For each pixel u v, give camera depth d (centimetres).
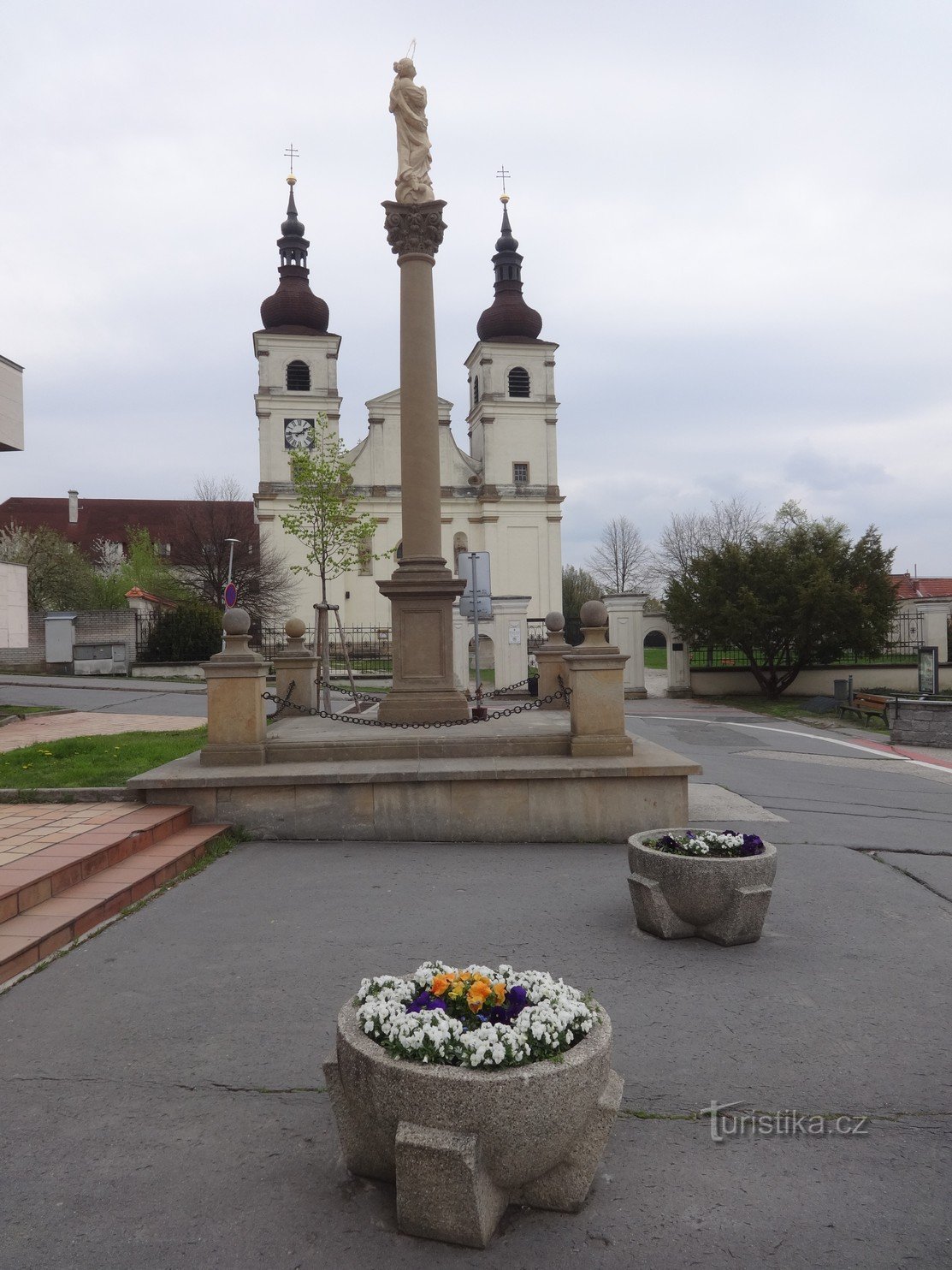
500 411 5091
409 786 746
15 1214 262
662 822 750
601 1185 280
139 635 2986
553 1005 279
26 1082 341
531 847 727
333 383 4928
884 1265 243
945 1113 321
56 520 6334
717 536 6188
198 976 445
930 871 677
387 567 4894
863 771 1283
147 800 754
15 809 738
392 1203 270
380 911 552
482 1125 249
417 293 973
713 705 2500
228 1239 253
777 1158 293
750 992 430
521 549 5081
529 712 1120
